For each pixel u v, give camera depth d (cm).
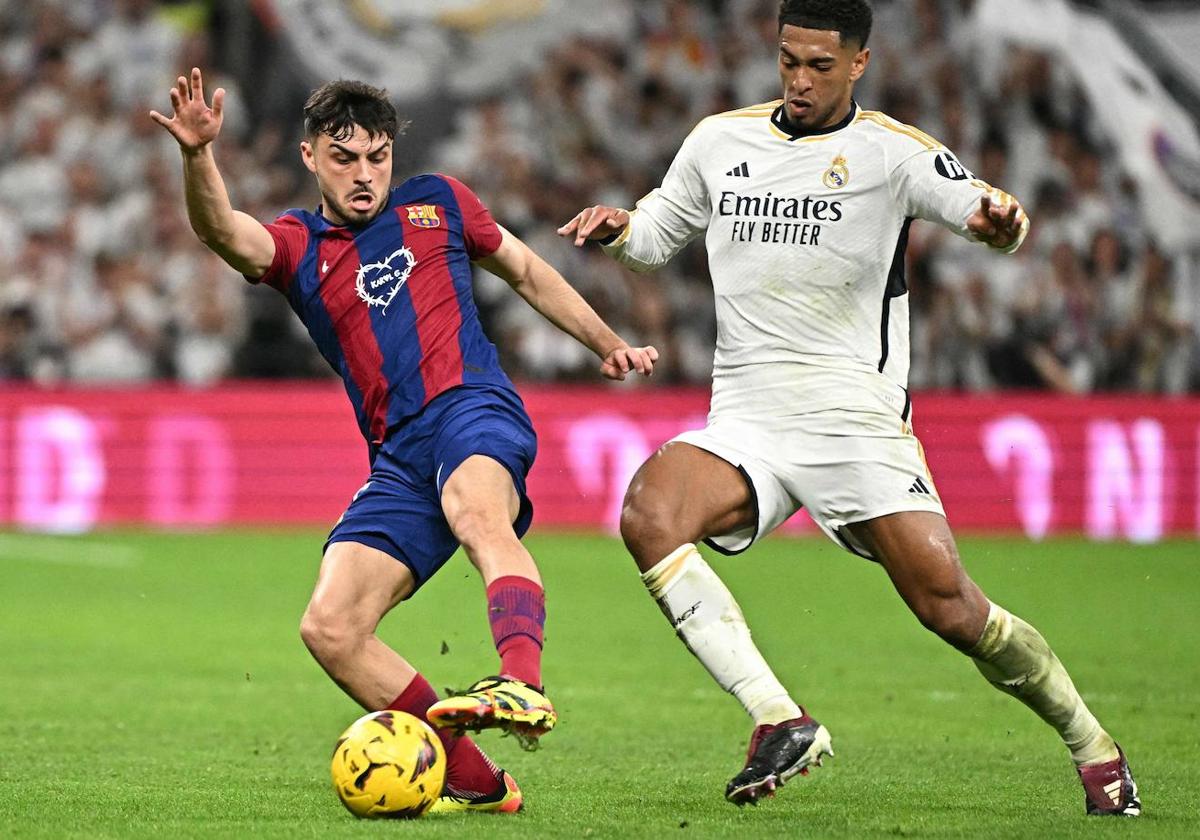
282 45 6838
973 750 2211
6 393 5806
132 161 6550
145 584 4394
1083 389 6359
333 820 1608
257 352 6381
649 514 1670
